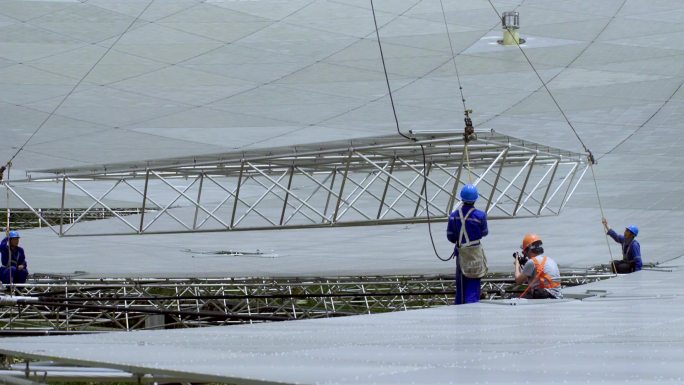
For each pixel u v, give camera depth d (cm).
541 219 4694
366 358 1053
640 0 5844
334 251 4509
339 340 1275
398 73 5253
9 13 5206
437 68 5338
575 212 4672
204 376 919
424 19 5528
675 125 5162
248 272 4094
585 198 4775
